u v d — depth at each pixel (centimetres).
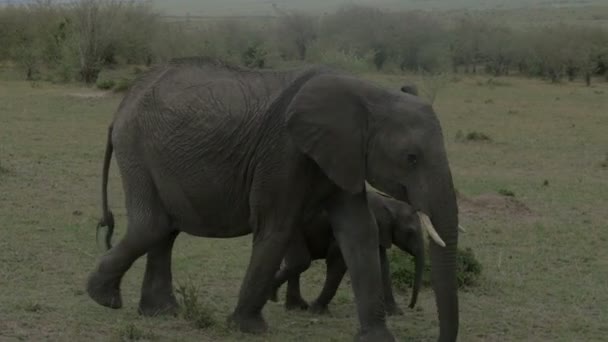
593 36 5384
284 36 5806
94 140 2042
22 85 3366
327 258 889
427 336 830
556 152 2183
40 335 750
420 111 713
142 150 803
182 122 782
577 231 1343
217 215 793
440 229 686
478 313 914
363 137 720
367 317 752
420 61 5241
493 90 4009
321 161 716
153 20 4934
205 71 807
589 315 925
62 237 1163
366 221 759
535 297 987
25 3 4875
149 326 797
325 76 737
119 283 830
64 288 936
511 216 1421
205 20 10431
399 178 704
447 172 695
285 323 855
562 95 3862
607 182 1805
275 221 760
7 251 1077
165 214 813
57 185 1512
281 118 750
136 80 841
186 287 916
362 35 5266
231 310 884
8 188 1458
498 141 2317
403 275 994
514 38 5612
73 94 2959
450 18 10881
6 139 1977
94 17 3675
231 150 768
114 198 1445
